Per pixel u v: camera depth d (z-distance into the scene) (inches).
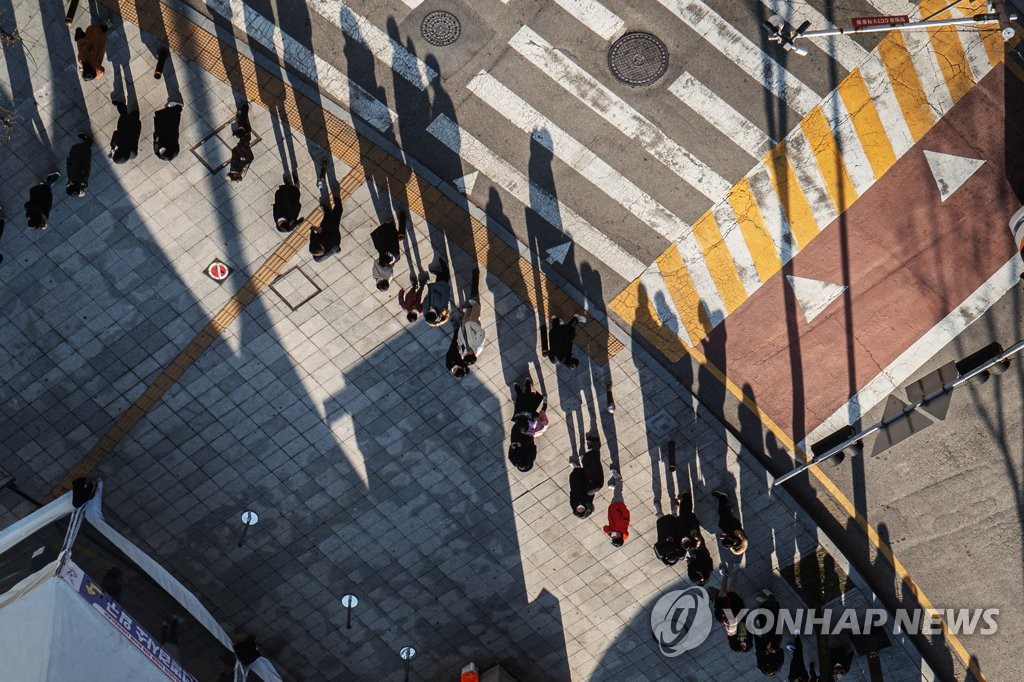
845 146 944.3
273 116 936.9
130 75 929.5
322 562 1032.2
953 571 1012.5
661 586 1031.0
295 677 1064.8
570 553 1026.1
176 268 957.8
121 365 976.9
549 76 941.2
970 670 1027.9
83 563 849.5
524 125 945.5
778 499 998.4
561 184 951.6
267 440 996.6
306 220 949.8
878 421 981.2
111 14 925.8
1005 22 932.6
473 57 940.6
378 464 1002.7
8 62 924.6
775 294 964.0
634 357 970.1
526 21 936.9
